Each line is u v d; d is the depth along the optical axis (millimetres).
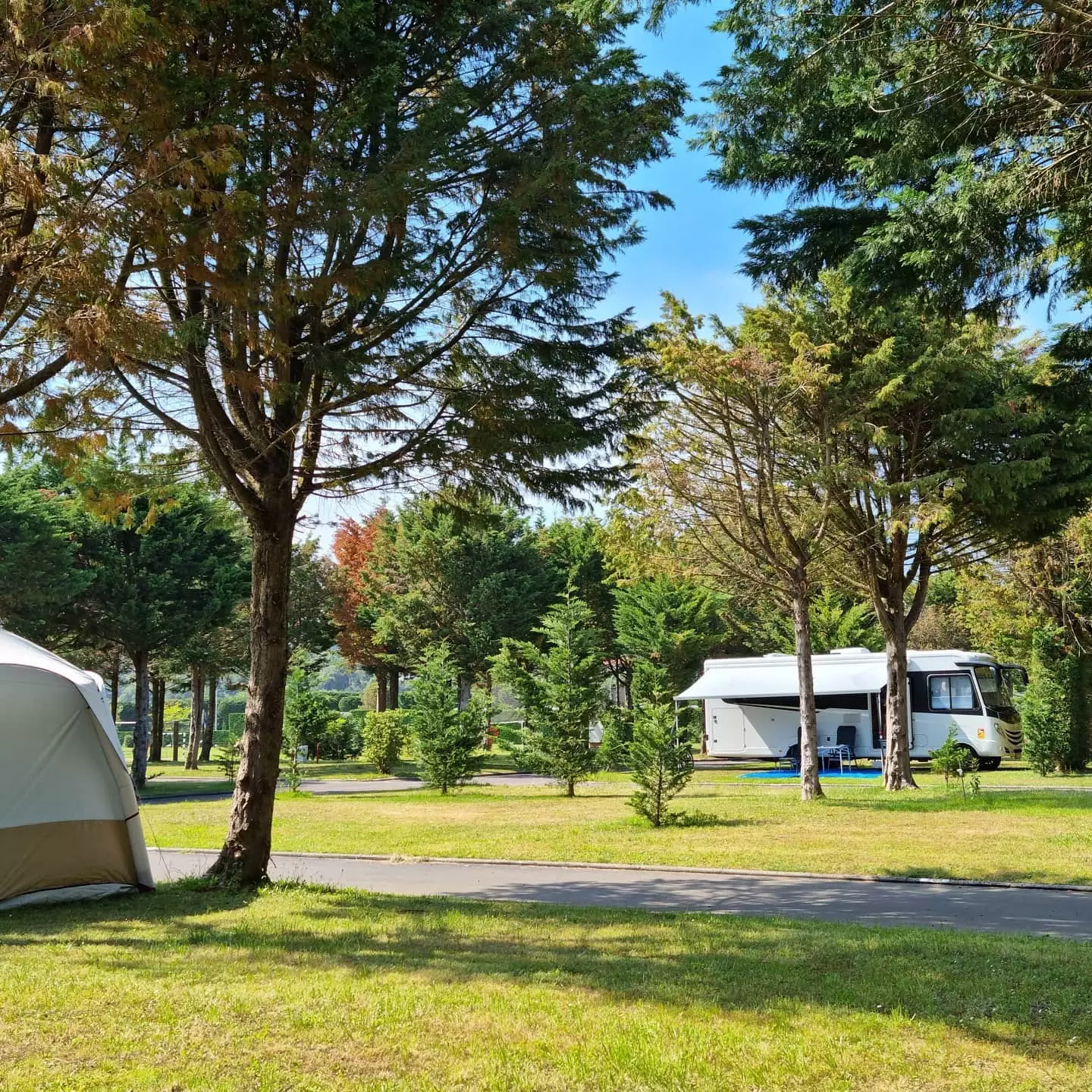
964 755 23406
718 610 42969
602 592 46188
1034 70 6711
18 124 7145
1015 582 29641
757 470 18062
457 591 43906
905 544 21094
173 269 7484
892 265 8125
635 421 10727
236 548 32688
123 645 31109
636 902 9898
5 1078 4371
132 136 6980
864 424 17766
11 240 6953
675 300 16875
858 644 44312
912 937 7578
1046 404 10734
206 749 54719
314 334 9484
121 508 10680
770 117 7902
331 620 50281
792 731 31938
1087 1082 4352
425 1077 4418
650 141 9227
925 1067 4539
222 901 9414
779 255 8906
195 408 9500
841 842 13523
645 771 16078
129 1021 5219
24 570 26250
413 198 8234
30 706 9633
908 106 7008
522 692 25031
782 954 6906
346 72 8547
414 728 26375
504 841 14727
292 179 8047
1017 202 6883
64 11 6523
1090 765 27047
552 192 8875
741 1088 4301
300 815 19375
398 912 8820
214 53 7918
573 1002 5602
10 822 9258
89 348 6938
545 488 10617
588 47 9172
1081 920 8727
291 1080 4387
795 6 6914
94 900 9648
